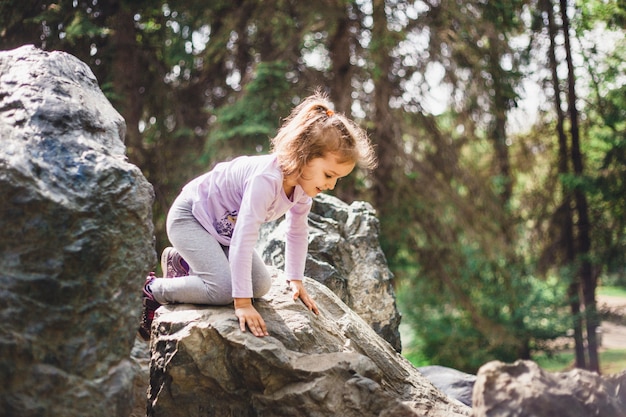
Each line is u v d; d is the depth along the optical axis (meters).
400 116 9.79
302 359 2.73
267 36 10.15
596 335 11.67
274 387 2.67
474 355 11.26
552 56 11.84
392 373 3.09
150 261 2.49
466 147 11.12
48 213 2.29
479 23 9.70
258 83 8.95
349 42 9.98
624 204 11.55
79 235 2.32
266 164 2.87
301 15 9.73
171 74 9.86
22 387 2.21
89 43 8.65
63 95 2.58
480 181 10.41
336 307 3.35
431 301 10.96
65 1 8.25
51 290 2.27
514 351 11.32
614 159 11.38
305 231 3.16
